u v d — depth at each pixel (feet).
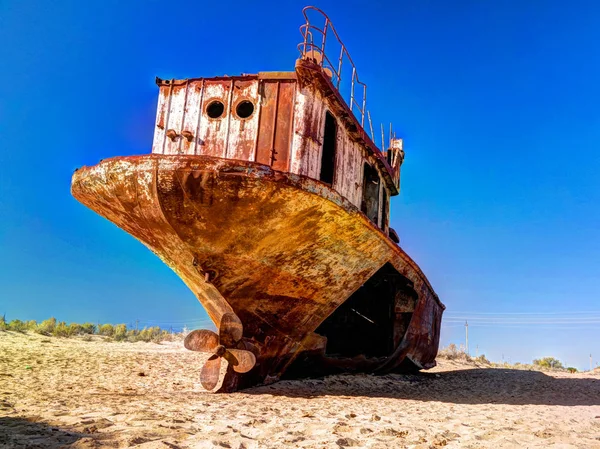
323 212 25.59
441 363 76.33
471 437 15.71
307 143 27.32
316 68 27.09
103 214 27.81
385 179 41.70
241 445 13.43
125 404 20.79
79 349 62.23
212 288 26.81
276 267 26.96
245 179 22.85
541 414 23.08
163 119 30.04
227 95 29.09
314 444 13.89
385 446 14.02
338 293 31.22
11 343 63.77
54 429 14.12
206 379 26.81
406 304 41.73
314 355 33.32
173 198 23.43
